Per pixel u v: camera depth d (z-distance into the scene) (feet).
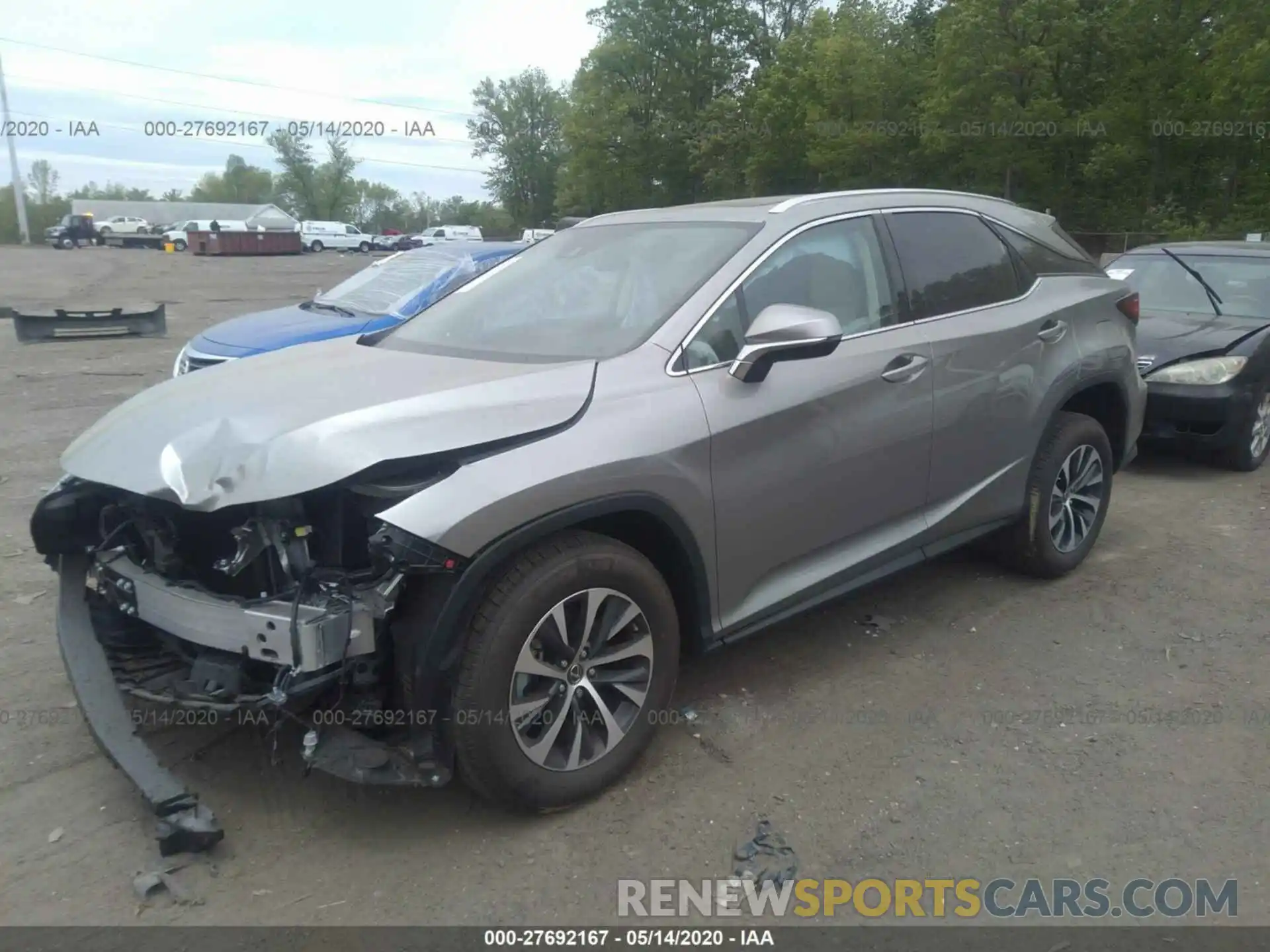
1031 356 15.10
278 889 9.32
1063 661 13.85
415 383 10.64
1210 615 15.37
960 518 14.47
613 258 13.19
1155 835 10.10
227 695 9.62
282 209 271.08
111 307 65.31
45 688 13.11
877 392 12.73
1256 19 74.33
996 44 88.43
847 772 11.18
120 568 10.71
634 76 162.61
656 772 11.18
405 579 9.39
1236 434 23.20
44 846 9.95
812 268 12.74
